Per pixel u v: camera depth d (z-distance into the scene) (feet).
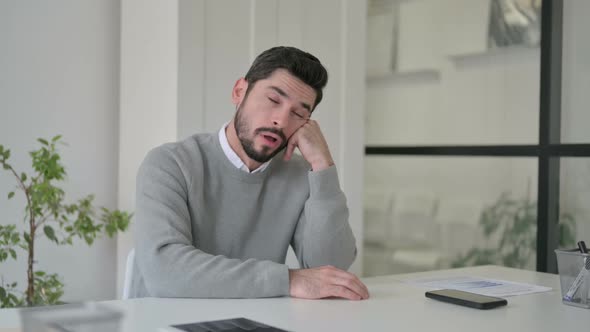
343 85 8.78
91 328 2.85
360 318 3.66
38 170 6.85
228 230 5.33
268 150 5.02
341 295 4.23
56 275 7.39
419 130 10.49
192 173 5.10
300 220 5.60
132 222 8.27
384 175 11.03
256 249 5.46
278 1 8.03
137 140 8.09
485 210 9.39
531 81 8.80
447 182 9.95
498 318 3.77
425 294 4.39
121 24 8.48
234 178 5.31
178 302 4.04
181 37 7.18
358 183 8.97
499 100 9.26
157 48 7.57
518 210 8.94
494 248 9.25
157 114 7.59
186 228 4.77
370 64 11.37
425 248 10.29
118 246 8.52
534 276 5.61
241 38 7.72
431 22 10.29
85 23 8.38
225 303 4.04
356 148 8.95
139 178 4.99
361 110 9.00
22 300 7.11
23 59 7.93
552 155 8.27
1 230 7.00
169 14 7.31
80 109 8.36
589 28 8.02
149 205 4.75
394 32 10.91
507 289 4.81
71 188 8.29
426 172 10.29
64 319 2.88
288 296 4.31
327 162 5.30
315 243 5.25
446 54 10.03
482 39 9.48
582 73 8.11
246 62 7.78
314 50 8.45
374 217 11.21
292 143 5.32
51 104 8.14
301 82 4.92
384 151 10.82
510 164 9.05
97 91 8.50
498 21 9.25
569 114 8.26
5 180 7.79
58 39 8.18
